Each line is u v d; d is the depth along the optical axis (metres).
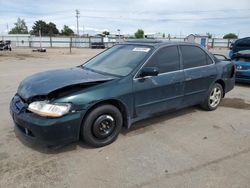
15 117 3.19
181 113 4.97
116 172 2.86
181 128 4.20
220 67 5.04
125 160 3.12
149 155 3.25
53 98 3.01
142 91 3.68
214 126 4.33
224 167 2.99
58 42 61.66
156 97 3.91
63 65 14.06
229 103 5.82
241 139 3.81
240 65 7.70
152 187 2.60
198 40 33.22
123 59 4.03
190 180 2.72
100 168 2.93
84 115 3.16
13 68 12.27
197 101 4.77
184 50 4.38
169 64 4.08
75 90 3.13
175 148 3.46
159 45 4.06
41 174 2.79
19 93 3.45
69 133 3.07
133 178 2.75
